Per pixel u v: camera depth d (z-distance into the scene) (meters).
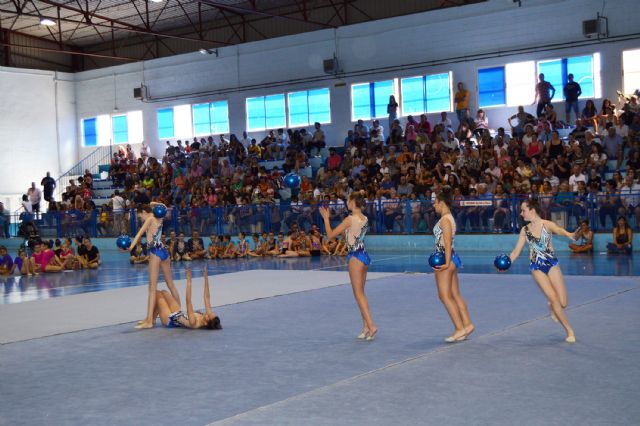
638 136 22.77
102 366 7.92
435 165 25.00
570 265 16.64
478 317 10.07
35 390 6.96
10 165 37.75
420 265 18.27
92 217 29.80
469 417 5.54
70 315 11.99
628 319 9.45
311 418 5.65
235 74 34.97
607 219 19.84
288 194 28.00
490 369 7.03
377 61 31.00
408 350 8.12
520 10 27.64
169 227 27.80
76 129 40.38
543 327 9.11
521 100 27.84
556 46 26.98
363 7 32.47
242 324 10.31
